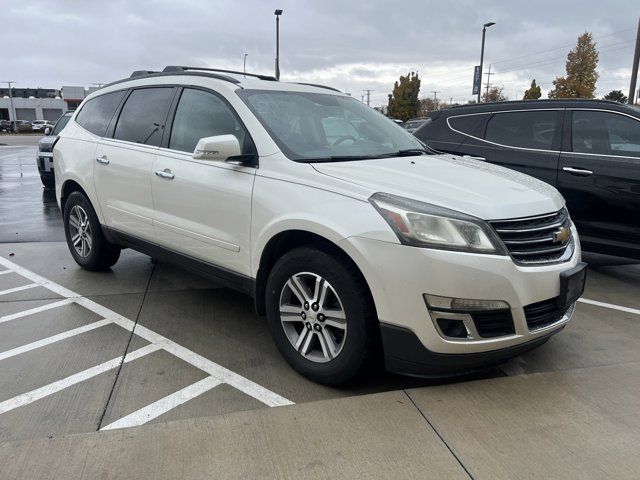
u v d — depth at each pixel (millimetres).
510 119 5926
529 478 2301
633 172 4938
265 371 3373
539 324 2969
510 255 2791
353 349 2926
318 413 2766
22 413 2844
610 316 4398
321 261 2986
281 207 3191
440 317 2717
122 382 3201
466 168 3637
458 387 3047
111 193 4699
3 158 22297
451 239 2699
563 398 2945
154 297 4719
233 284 3689
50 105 97250
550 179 5465
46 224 8117
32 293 4781
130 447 2471
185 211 3910
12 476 2270
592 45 34062
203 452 2447
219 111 3834
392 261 2717
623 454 2461
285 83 4188
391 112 52438
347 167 3264
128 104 4789
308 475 2312
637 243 4996
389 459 2418
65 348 3658
